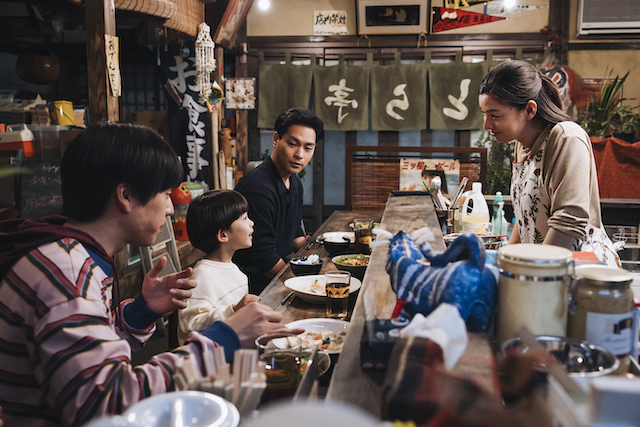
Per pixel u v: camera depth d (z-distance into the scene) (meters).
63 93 6.07
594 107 5.56
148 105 6.37
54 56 4.49
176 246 4.26
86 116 4.46
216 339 1.08
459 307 0.77
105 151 1.04
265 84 6.27
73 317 0.92
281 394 0.89
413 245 0.93
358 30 6.14
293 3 6.28
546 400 0.57
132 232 1.12
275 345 1.03
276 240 2.77
